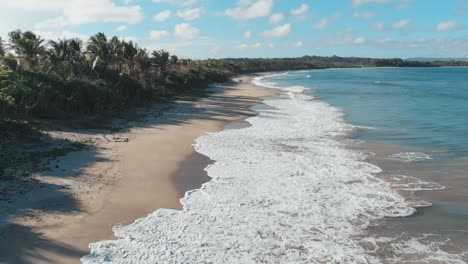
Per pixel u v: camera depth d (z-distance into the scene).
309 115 24.83
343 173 12.25
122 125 19.25
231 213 9.13
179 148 15.13
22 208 8.86
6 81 17.94
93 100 21.16
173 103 28.95
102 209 9.12
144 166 12.58
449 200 10.06
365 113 25.58
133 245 7.54
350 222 8.80
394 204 9.80
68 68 24.06
